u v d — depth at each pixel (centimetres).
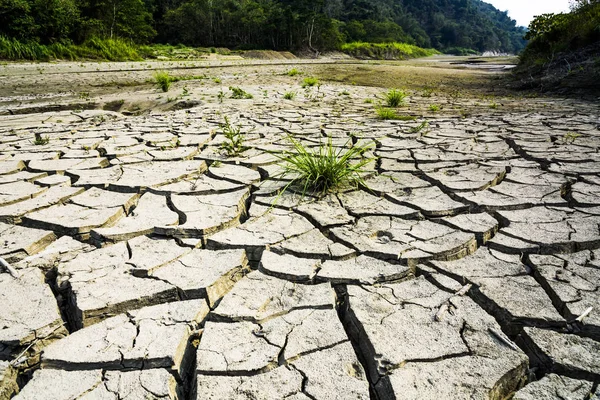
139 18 3234
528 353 165
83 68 1731
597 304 181
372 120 632
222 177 357
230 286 217
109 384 149
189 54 3269
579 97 936
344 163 338
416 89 1216
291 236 253
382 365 153
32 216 285
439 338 166
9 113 827
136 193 332
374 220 275
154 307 191
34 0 2297
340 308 198
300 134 529
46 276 226
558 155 409
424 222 272
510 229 254
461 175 358
